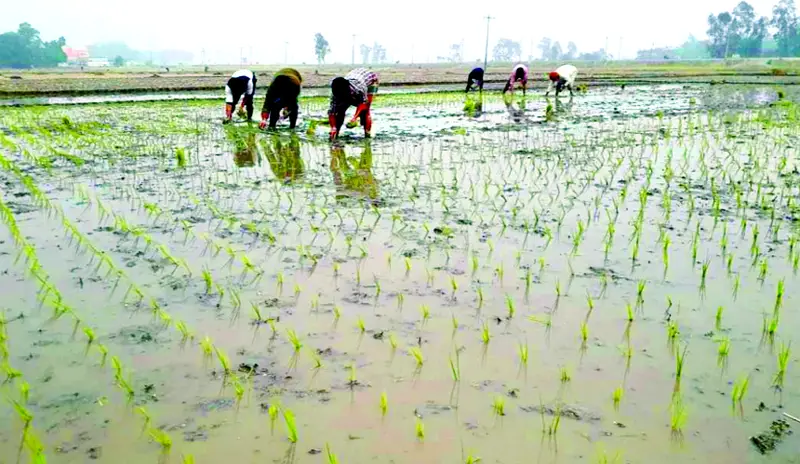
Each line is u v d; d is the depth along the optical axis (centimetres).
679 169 893
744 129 1376
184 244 548
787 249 534
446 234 574
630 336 380
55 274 475
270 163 942
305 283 461
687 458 269
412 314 409
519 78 2434
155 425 292
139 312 412
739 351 362
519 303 425
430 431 288
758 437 283
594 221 618
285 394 318
